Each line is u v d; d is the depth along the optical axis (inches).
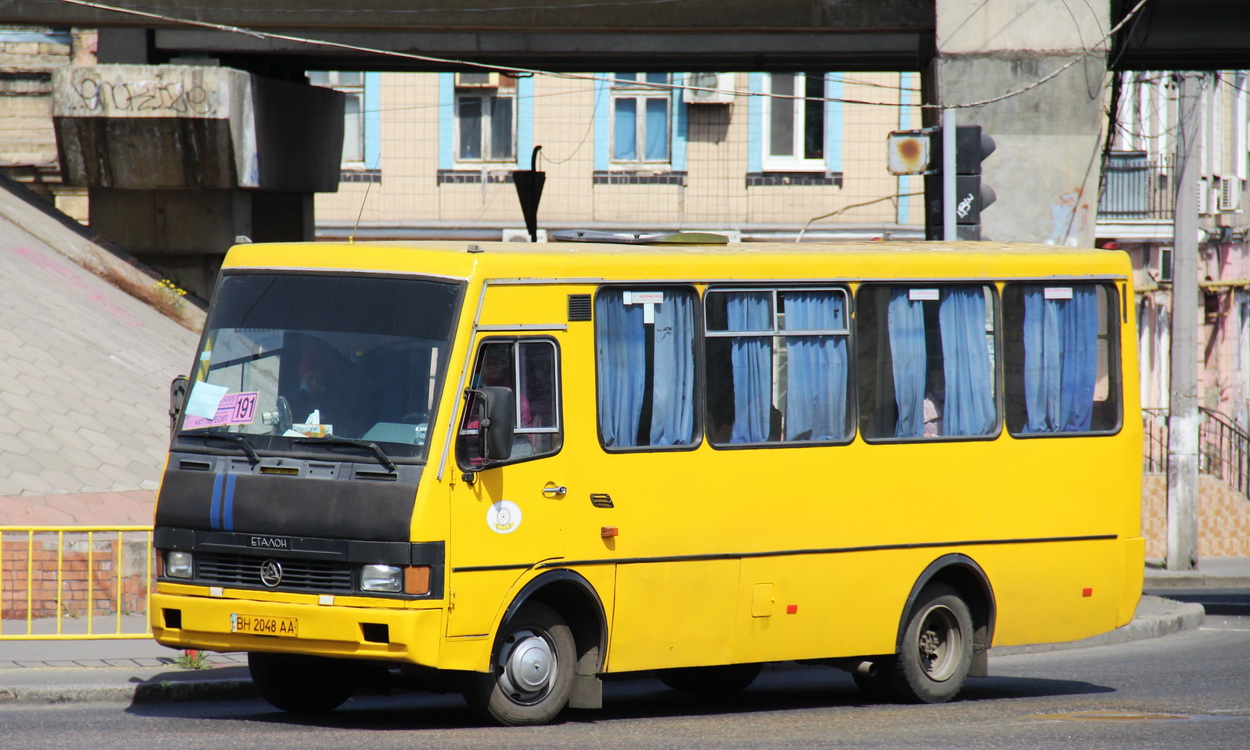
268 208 2497.5
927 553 1036.5
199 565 863.1
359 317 871.7
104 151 2260.1
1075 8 1873.8
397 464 832.9
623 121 3174.2
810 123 3161.9
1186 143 2410.2
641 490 914.7
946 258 1055.6
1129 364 1131.9
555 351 890.1
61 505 1369.3
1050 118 1878.7
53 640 1077.1
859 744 843.4
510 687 877.2
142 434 1649.9
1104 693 1130.7
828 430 999.0
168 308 2235.5
